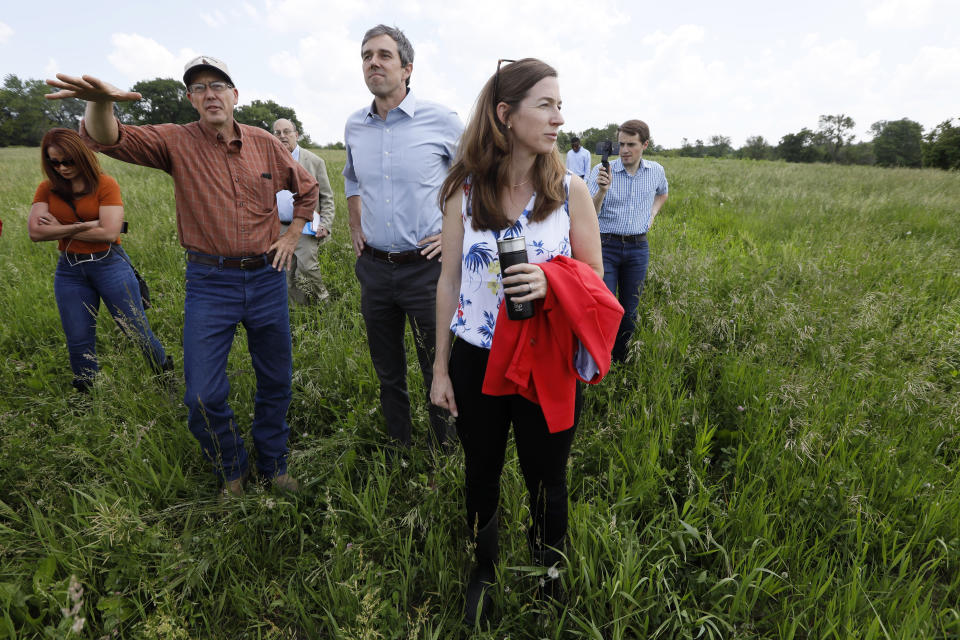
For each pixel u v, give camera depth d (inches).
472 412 68.1
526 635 71.8
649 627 72.6
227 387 91.9
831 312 144.5
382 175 97.7
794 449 94.7
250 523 87.1
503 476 93.0
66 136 112.0
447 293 69.7
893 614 68.6
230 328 92.1
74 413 116.3
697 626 70.8
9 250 238.8
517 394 65.2
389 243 99.3
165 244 247.4
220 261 88.7
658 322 138.6
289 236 97.7
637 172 141.7
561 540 74.8
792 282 176.7
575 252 66.7
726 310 154.9
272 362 96.6
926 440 101.5
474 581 77.4
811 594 71.6
